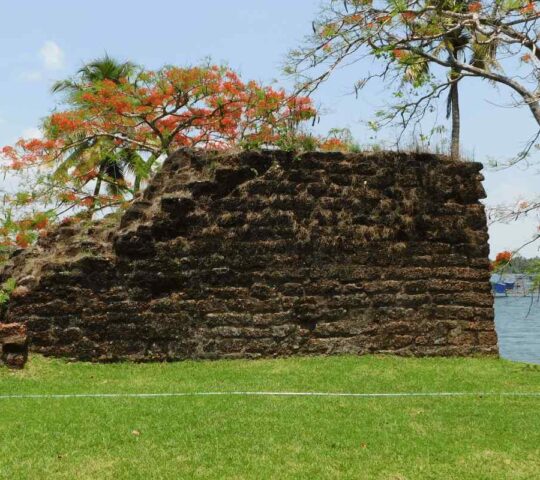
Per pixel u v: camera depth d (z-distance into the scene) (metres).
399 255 11.03
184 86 19.22
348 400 7.82
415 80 12.35
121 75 24.62
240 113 19.38
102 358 10.05
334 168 11.01
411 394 8.19
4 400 7.73
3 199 17.92
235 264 10.56
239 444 6.14
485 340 11.09
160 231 10.45
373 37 12.13
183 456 5.84
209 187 10.67
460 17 11.99
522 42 11.61
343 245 10.88
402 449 6.06
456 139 19.66
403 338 10.86
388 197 11.13
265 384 8.68
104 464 5.64
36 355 9.91
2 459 5.72
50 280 10.14
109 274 10.25
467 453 6.00
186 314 10.36
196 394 8.06
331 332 10.70
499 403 7.78
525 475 5.53
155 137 21.19
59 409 7.28
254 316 10.51
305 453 5.93
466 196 11.41
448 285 11.11
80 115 19.33
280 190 10.81
